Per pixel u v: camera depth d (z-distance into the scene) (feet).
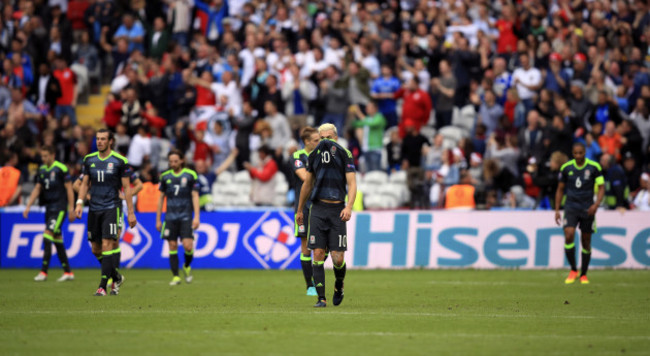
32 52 318.24
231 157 264.52
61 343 86.17
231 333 93.91
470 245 218.79
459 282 175.83
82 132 278.87
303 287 163.63
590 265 215.92
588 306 126.62
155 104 289.94
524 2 301.43
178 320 106.11
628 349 83.56
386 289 158.51
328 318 108.58
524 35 288.71
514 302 132.77
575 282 174.19
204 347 83.82
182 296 143.13
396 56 288.10
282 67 288.51
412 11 321.11
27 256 233.76
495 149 247.70
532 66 275.18
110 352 80.74
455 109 274.57
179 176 172.45
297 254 221.05
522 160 247.09
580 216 171.22
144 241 229.04
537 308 123.34
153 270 220.84
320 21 315.37
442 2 318.86
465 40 277.85
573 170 171.63
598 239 216.13
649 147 254.27
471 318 109.60
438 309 121.19
